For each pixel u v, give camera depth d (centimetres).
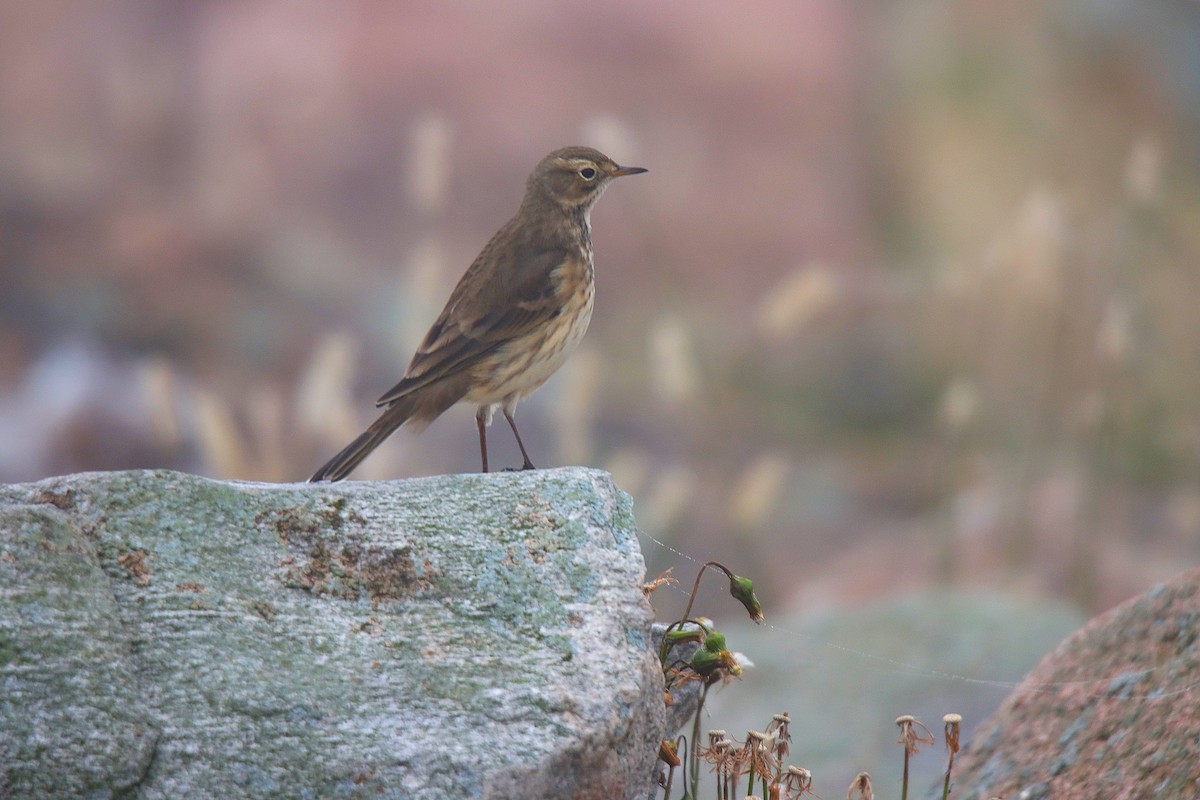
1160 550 1451
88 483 489
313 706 444
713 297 2094
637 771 469
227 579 474
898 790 757
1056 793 570
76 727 422
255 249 2117
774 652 940
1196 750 529
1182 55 2086
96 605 450
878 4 2248
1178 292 1783
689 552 1401
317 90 2297
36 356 1834
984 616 962
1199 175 1980
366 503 506
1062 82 2078
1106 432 1318
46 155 2220
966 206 2064
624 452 1688
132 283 2023
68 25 2355
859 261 2123
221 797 422
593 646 475
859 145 2216
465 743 442
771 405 1945
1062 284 1508
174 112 2300
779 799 509
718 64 2289
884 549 1380
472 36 2330
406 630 473
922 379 1952
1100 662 616
